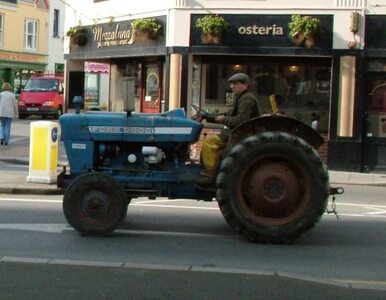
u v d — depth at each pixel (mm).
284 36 16828
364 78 16594
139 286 6184
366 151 16750
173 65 17391
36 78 34312
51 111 33156
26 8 42438
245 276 6602
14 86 41656
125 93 8445
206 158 8297
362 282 6531
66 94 22562
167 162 8547
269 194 8008
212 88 18062
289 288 6227
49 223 9023
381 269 7090
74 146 8492
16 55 41625
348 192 13578
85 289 6051
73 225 8203
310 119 17797
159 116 8500
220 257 7422
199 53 17250
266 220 8070
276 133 8000
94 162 8531
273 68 17938
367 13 16438
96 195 8188
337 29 16578
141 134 8383
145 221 9398
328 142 16859
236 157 7926
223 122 8250
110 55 19656
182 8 17234
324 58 17562
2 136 19891
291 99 17906
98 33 20188
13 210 9961
